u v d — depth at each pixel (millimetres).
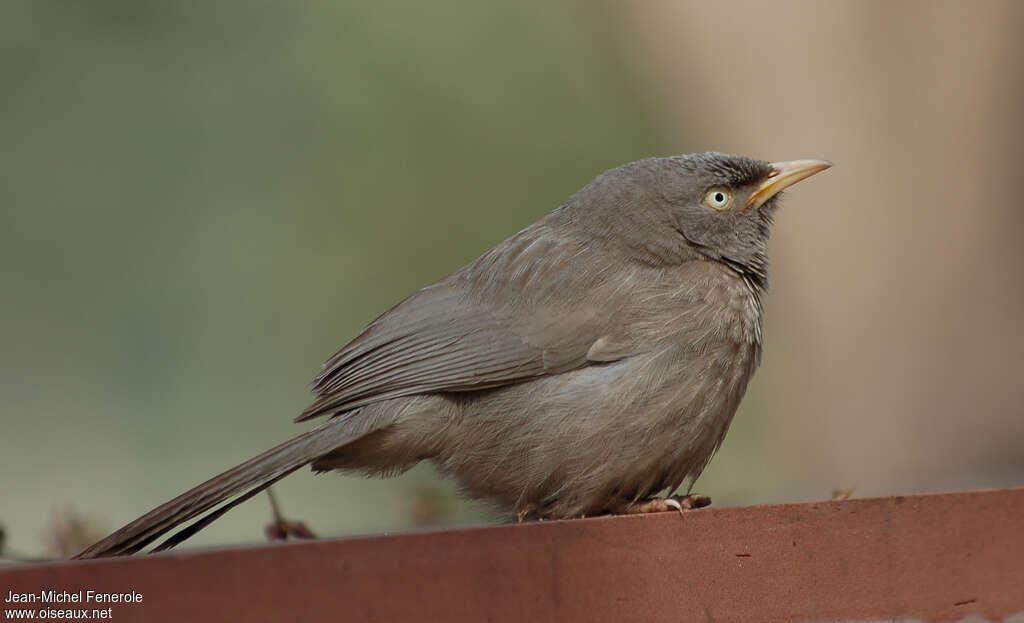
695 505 7703
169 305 18891
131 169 18312
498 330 7875
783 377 15500
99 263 18469
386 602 4883
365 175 18266
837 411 15133
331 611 4770
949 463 14641
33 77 18000
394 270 18344
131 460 19266
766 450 16125
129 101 18219
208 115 18328
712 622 5668
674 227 8289
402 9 18219
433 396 7855
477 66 18203
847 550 5930
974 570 6059
